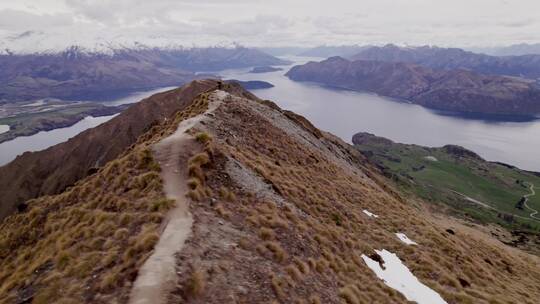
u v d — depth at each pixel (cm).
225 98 6241
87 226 2330
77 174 15325
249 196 2823
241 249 2059
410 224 4469
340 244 2916
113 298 1524
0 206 15138
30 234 2783
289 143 5662
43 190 15250
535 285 4331
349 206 4194
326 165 5912
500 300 2992
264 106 8388
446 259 3597
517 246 14100
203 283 1605
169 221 2117
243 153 3997
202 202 2453
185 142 3344
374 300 2342
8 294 1872
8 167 16788
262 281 1844
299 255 2334
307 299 1906
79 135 17438
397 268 3084
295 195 3481
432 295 2792
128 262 1744
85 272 1789
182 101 16462
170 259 1703
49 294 1700
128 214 2250
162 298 1460
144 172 2839
